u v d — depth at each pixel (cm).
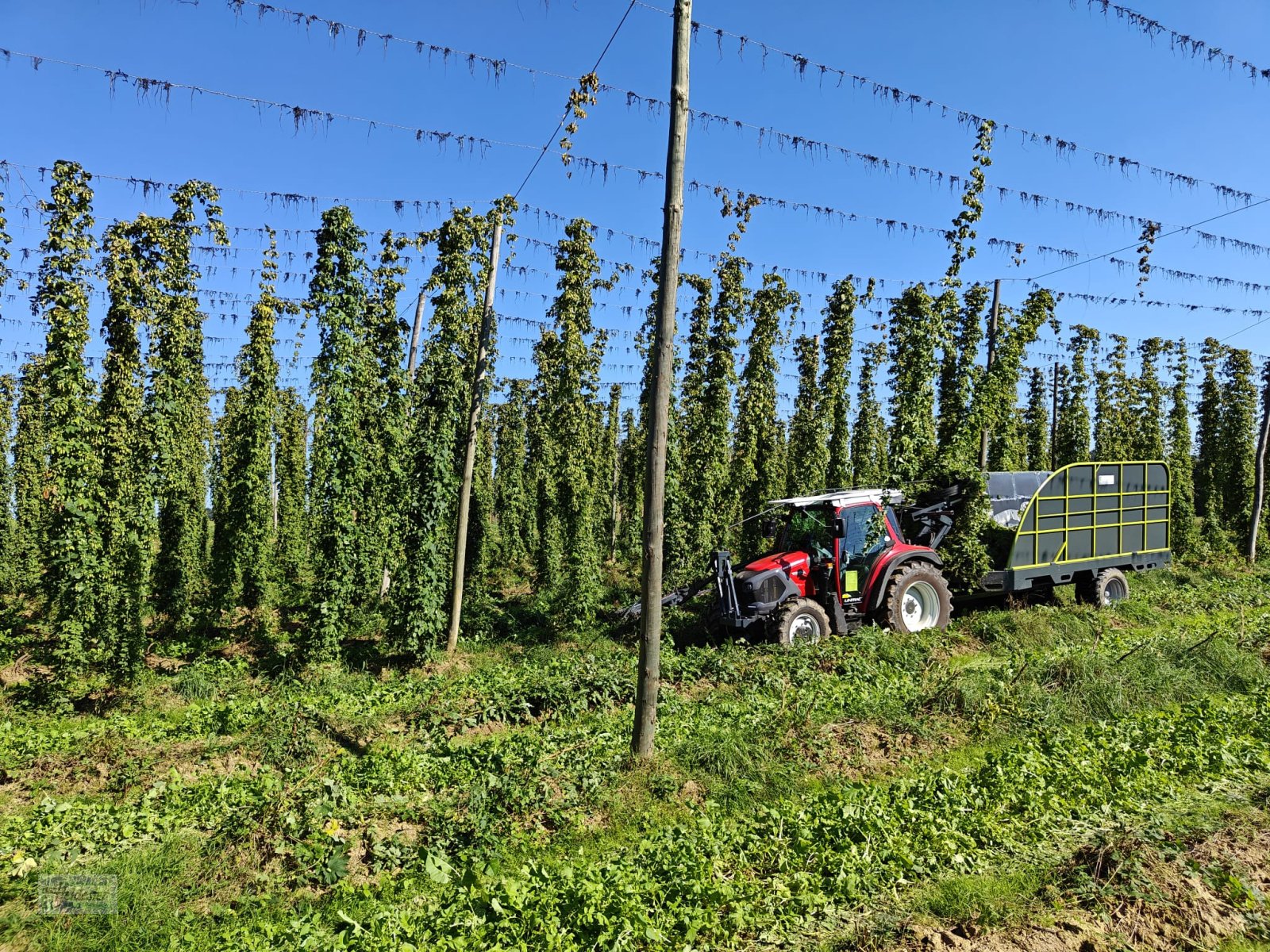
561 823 637
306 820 612
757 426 1928
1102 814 615
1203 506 2859
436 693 1063
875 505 1312
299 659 1183
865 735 803
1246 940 452
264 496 1645
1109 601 1445
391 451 1373
